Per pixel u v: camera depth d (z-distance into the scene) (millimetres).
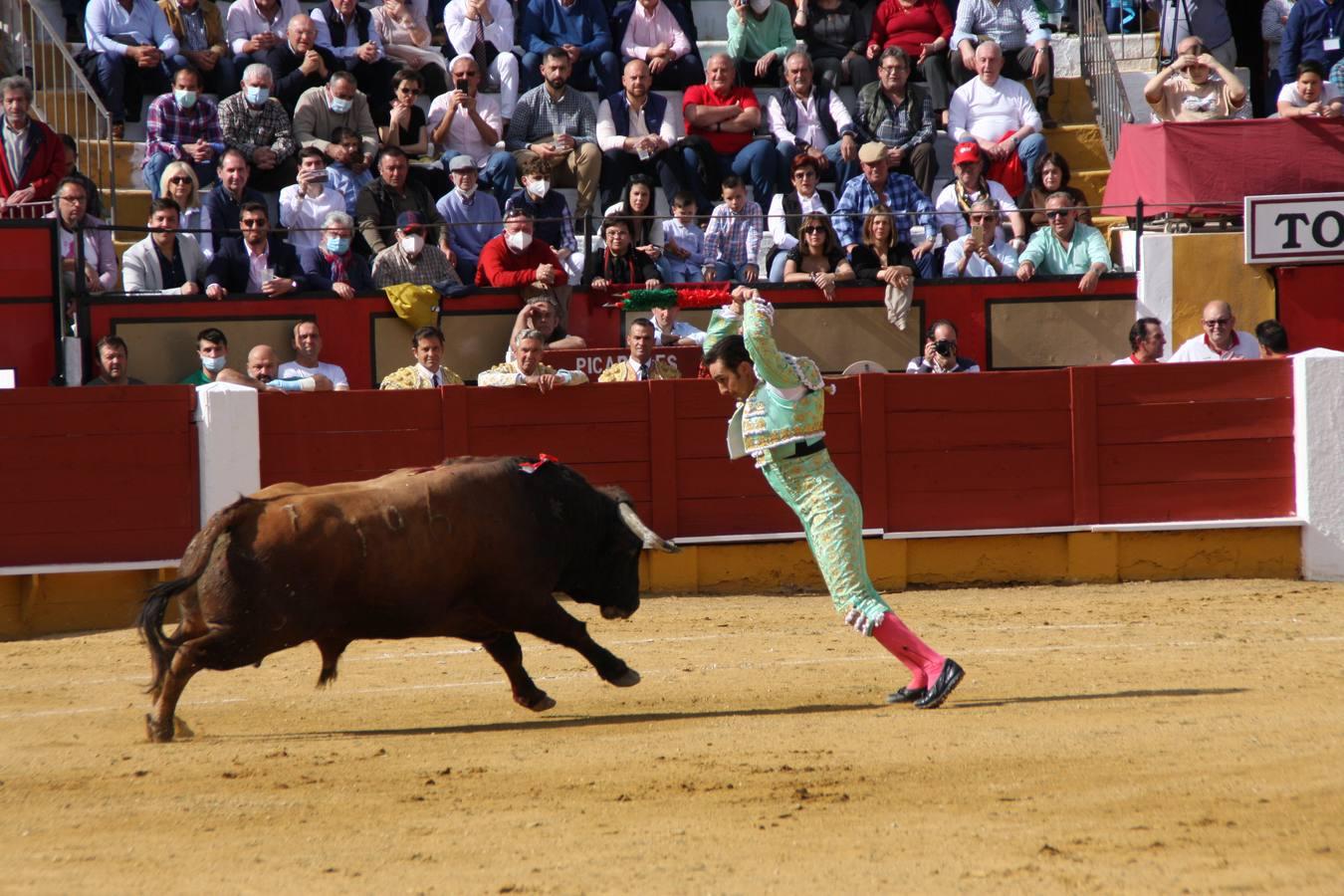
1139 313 43562
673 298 41594
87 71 46688
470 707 24625
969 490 38375
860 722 22156
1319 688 23953
